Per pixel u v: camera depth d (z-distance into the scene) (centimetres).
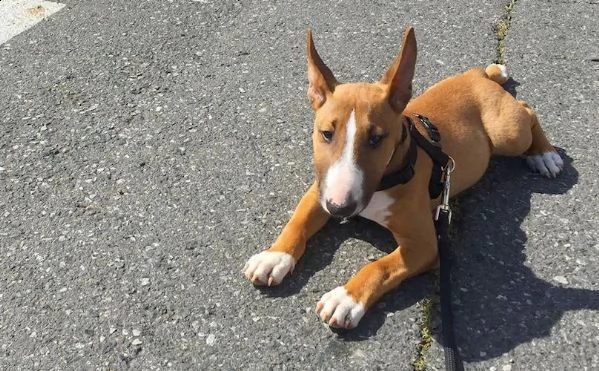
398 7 126
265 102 104
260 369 67
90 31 121
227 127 99
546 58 111
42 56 115
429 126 79
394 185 72
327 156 68
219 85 108
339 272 77
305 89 106
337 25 121
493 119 85
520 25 119
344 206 65
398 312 72
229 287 75
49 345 70
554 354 68
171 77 110
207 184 89
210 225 83
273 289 75
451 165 77
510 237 80
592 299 73
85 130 99
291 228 77
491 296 74
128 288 76
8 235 83
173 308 73
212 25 122
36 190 89
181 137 97
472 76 89
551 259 77
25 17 125
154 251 80
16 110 104
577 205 84
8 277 78
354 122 68
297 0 129
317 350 69
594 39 115
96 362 69
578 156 92
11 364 69
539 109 100
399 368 67
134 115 102
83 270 78
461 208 84
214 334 71
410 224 74
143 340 70
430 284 75
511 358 67
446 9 125
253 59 113
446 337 67
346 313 69
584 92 103
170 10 127
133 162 93
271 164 92
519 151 87
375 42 117
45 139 98
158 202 87
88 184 90
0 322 73
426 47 115
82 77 110
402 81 70
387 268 72
